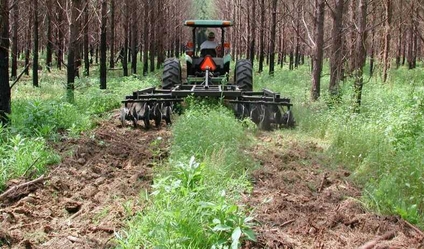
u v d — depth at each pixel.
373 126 7.45
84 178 5.66
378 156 5.97
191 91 8.78
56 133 7.76
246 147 7.08
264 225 4.29
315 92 11.59
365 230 4.32
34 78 15.48
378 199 4.82
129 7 22.06
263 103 8.57
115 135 8.09
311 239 4.10
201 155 5.89
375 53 23.67
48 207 4.73
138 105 9.33
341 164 6.45
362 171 5.87
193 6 65.88
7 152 6.04
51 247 3.82
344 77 13.43
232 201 4.46
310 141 7.77
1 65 7.52
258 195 5.11
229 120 7.52
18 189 5.11
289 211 4.66
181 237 3.47
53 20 15.21
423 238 4.11
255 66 29.00
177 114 8.95
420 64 32.25
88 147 7.04
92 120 9.33
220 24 12.28
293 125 8.69
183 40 56.81
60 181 5.39
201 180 4.36
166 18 31.89
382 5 16.44
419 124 7.32
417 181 5.10
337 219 4.48
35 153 5.99
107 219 4.37
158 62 26.86
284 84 16.84
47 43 20.22
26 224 4.26
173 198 3.99
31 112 7.93
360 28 9.73
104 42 15.12
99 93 11.77
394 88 14.48
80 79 15.23
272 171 6.03
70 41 11.17
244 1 32.59
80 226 4.26
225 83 9.93
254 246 3.84
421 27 25.67
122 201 4.83
